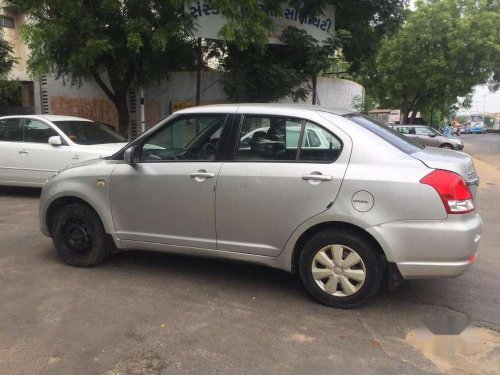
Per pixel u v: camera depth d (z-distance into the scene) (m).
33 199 9.25
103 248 5.21
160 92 15.20
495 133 75.12
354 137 4.18
